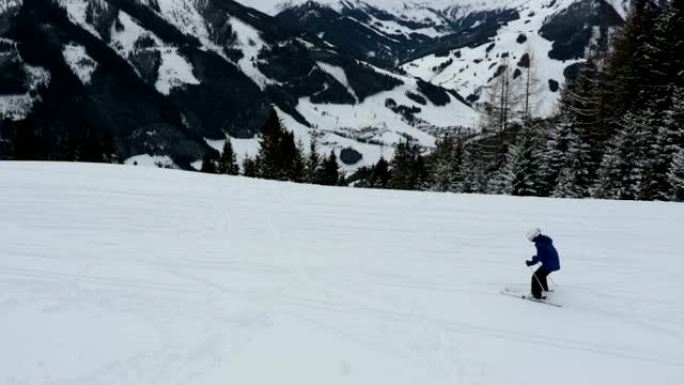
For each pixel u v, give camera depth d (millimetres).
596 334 8156
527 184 36062
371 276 10750
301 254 12227
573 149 34531
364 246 13141
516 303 9430
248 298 9141
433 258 12266
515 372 6801
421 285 10289
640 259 12477
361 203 18781
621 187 30547
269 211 16922
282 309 8688
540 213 17562
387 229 14984
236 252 12172
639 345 7812
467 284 10438
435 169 55594
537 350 7512
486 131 44281
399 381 6402
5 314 7922
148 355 6770
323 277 10562
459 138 54969
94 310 8258
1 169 23281
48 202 16906
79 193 18484
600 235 14734
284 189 21328
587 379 6703
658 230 15289
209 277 10250
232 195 19406
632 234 14836
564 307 9312
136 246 12359
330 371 6578
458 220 16344
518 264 11922
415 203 19078
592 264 12078
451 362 7004
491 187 40031
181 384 6074
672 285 10648
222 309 8547
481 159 44438
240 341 7352
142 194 18797
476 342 7691
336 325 8094
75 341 7109
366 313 8672
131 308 8414
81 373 6258
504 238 14219
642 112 33312
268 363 6715
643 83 35906
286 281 10203
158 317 8078
